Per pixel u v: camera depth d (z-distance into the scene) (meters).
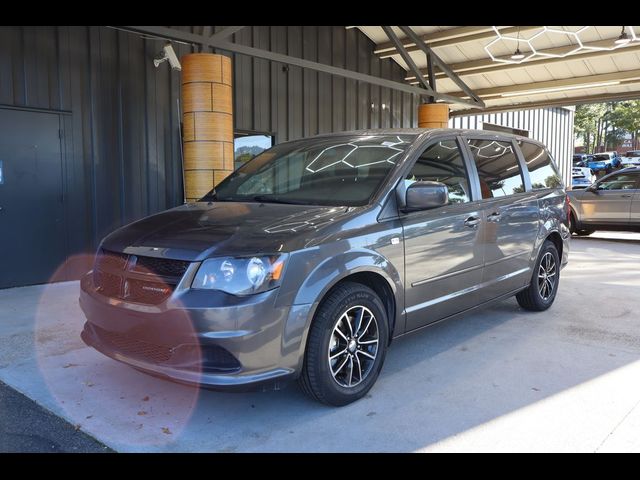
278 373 3.09
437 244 4.08
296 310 3.12
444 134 4.57
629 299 6.43
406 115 13.36
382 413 3.41
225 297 2.97
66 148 7.25
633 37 9.48
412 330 4.01
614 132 53.84
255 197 4.20
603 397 3.64
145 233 3.45
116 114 7.73
